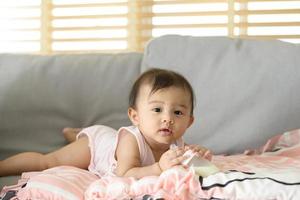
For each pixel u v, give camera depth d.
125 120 1.72
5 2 2.69
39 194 1.16
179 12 2.50
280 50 1.70
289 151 1.49
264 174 1.07
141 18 2.55
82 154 1.55
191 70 1.72
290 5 2.37
